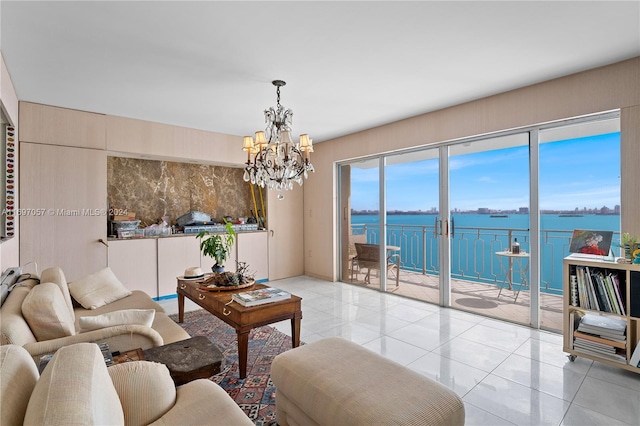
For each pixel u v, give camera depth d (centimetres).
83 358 101
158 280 454
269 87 321
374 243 503
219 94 339
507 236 362
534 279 336
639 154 260
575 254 279
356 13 203
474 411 198
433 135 402
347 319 365
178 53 253
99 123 404
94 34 224
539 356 271
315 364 168
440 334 320
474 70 286
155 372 127
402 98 355
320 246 584
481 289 389
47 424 70
